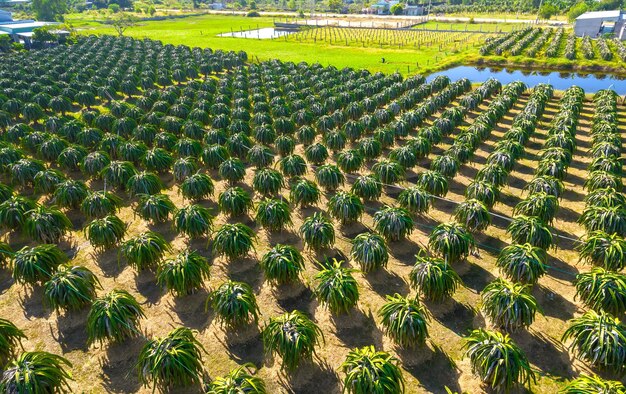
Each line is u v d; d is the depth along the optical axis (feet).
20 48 269.23
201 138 108.78
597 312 51.88
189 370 42.78
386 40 303.07
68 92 144.66
